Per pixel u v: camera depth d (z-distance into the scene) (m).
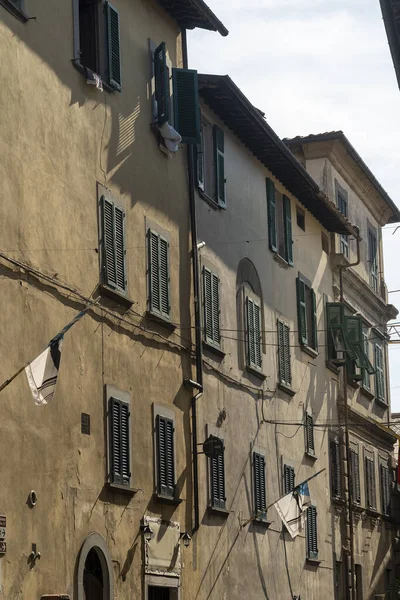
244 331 31.34
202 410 27.61
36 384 16.84
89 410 21.59
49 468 19.89
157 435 24.66
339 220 40.41
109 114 23.73
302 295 37.50
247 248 32.28
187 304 27.09
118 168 23.91
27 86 20.27
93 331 22.03
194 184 28.33
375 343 48.22
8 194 19.27
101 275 22.53
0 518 18.17
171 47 27.62
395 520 47.94
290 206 37.16
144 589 23.39
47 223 20.56
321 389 39.31
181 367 26.41
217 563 27.78
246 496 30.33
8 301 18.97
